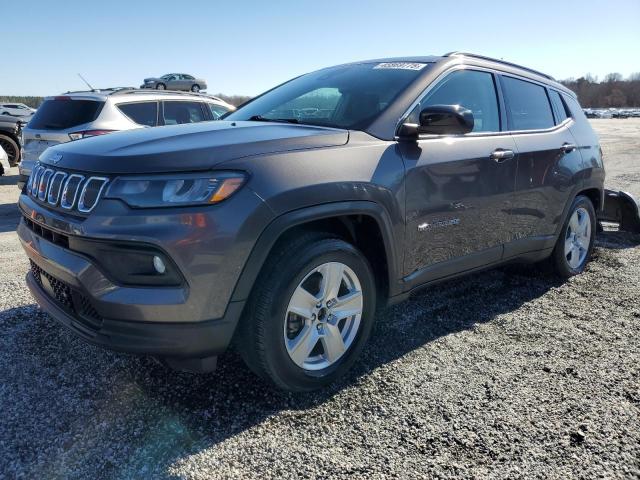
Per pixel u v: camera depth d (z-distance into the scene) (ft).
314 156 8.36
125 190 7.30
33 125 24.82
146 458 7.11
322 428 7.82
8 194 31.83
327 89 11.53
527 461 7.15
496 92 12.24
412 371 9.52
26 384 8.79
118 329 7.38
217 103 28.73
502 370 9.60
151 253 7.13
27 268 15.26
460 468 7.00
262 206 7.53
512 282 14.48
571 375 9.44
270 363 8.05
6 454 7.09
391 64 11.74
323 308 8.70
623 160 48.70
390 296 9.71
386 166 9.17
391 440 7.57
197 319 7.31
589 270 15.65
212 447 7.34
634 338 11.02
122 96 24.64
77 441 7.41
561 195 13.57
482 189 11.02
